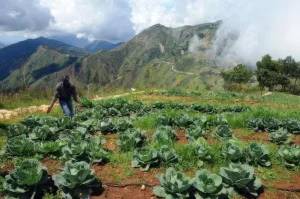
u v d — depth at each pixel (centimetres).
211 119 1027
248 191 540
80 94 2094
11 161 658
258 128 989
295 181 613
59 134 867
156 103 1456
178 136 897
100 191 554
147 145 779
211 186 499
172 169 563
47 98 1895
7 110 1442
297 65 5528
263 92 3453
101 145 746
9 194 517
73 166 550
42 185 544
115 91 2400
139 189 565
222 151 680
